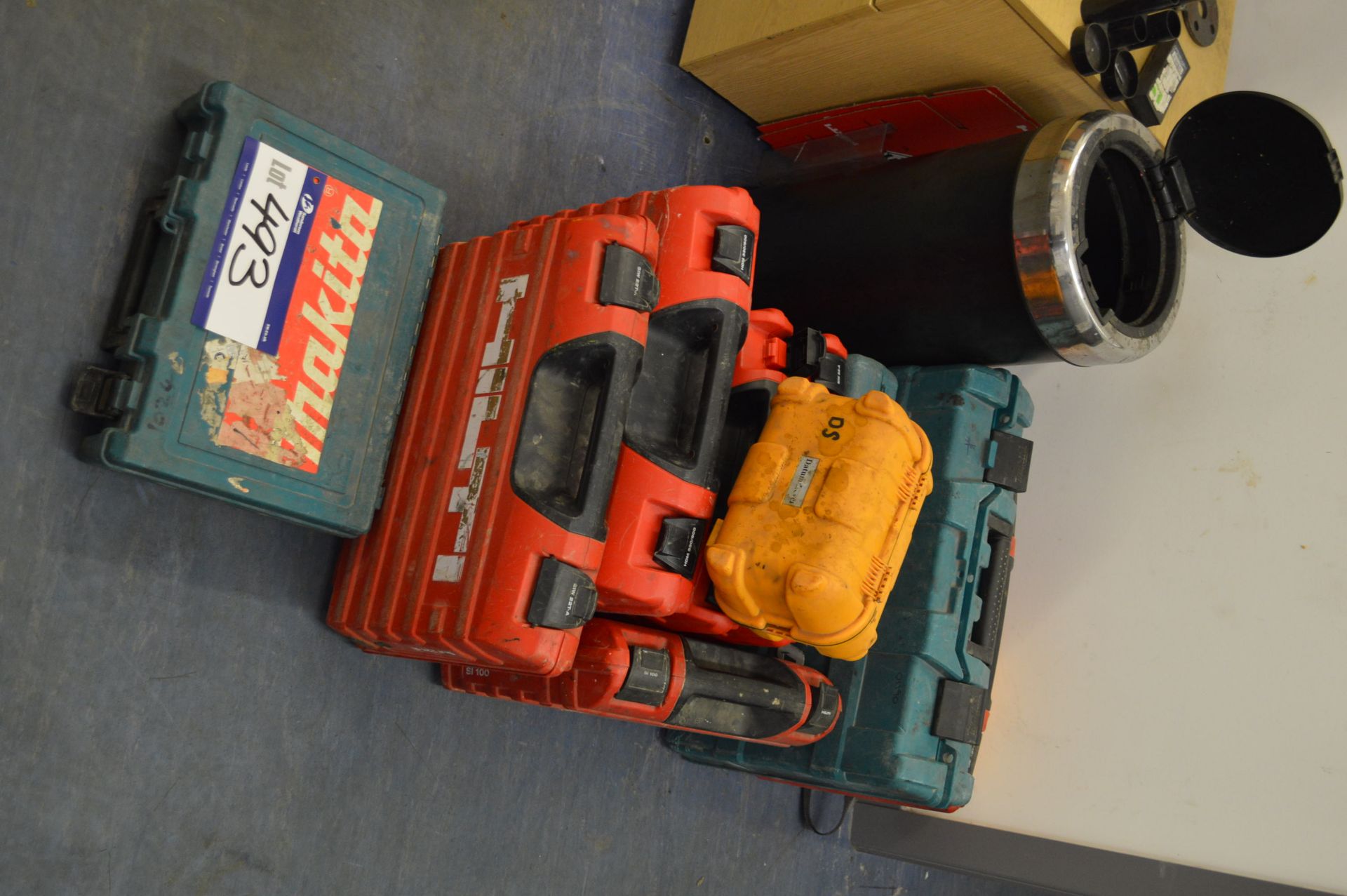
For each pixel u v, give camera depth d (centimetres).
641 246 146
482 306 155
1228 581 203
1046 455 231
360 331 149
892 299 191
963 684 186
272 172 140
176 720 148
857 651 151
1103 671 213
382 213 151
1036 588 226
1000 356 187
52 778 137
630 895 206
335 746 164
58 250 140
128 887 142
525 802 189
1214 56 215
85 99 143
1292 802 187
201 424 133
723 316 153
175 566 150
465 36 191
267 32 163
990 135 222
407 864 172
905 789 181
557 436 145
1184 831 197
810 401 159
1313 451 198
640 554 148
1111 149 186
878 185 196
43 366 138
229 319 135
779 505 151
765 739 174
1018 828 219
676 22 229
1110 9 187
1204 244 219
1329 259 204
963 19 186
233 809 153
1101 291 197
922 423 191
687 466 149
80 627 140
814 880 247
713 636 178
